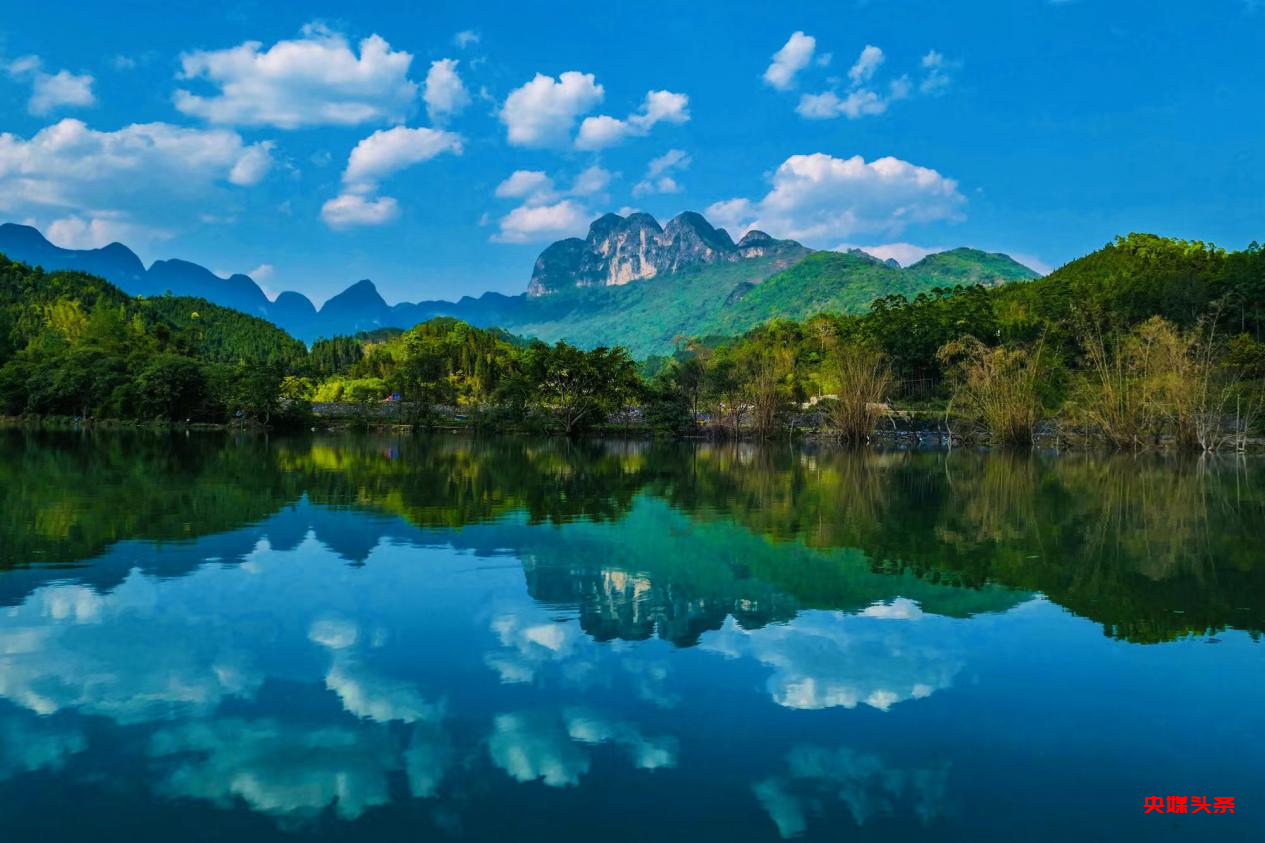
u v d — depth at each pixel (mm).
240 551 14172
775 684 7988
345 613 10328
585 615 10344
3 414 76062
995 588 11984
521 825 5371
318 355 124188
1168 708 7449
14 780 5945
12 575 12203
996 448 51812
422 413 72250
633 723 7047
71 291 129750
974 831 5375
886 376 56000
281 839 5184
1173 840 5277
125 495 21672
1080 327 63875
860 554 14469
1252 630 9875
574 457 40344
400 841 5168
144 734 6738
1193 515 19969
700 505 21219
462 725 6973
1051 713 7324
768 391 57500
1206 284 72188
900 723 7074
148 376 68188
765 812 5586
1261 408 48531
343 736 6730
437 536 15875
